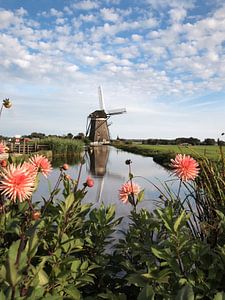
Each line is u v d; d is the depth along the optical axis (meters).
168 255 2.26
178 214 3.00
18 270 1.66
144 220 3.03
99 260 2.91
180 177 2.93
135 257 3.10
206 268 2.35
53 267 2.39
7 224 2.62
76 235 3.01
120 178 20.64
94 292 2.92
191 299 1.59
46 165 2.96
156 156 38.00
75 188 3.03
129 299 2.90
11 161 2.98
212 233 2.75
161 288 2.21
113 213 3.27
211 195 3.13
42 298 1.76
